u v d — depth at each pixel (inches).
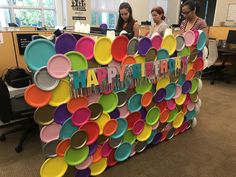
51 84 49.9
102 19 272.8
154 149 81.7
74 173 62.7
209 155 78.5
